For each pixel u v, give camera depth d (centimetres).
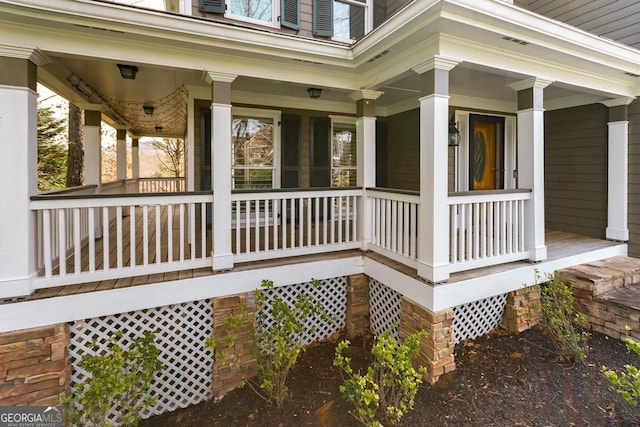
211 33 311
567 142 577
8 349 265
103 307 298
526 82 388
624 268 428
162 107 630
